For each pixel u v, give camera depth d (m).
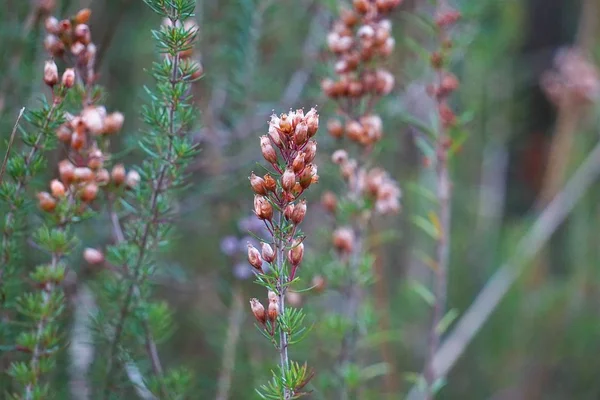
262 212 0.56
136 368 0.68
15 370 0.62
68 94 0.63
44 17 0.73
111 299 0.66
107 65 0.90
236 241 0.78
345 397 0.72
